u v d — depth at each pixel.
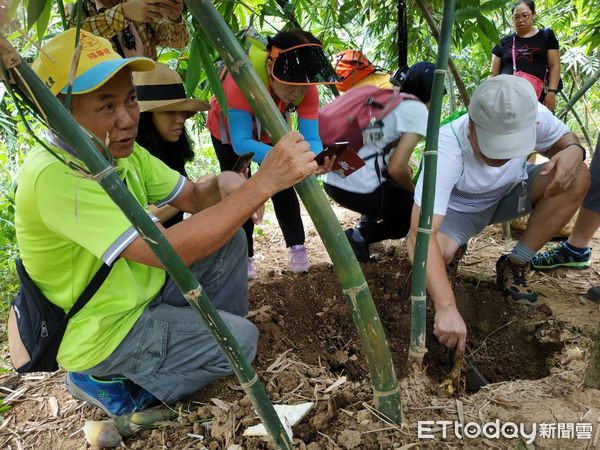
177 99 2.12
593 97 7.17
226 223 1.38
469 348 2.38
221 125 2.56
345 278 1.37
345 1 2.79
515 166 2.32
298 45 2.17
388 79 2.64
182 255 1.42
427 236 1.60
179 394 1.80
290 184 1.31
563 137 2.37
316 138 2.53
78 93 1.41
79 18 1.13
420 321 1.70
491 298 2.55
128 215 1.09
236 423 1.69
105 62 1.44
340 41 3.24
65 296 1.63
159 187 2.00
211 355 1.77
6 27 0.92
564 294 2.57
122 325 1.69
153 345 1.71
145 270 1.75
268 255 3.31
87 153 1.02
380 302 2.60
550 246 3.12
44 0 1.21
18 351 1.65
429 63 2.53
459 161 2.15
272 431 1.41
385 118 2.50
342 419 1.65
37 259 1.56
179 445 1.68
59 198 1.45
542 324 2.33
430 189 1.56
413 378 1.77
